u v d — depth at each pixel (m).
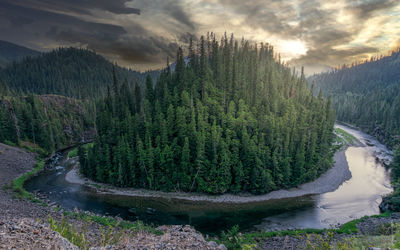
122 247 17.30
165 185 70.62
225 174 68.31
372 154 111.94
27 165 87.75
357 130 170.88
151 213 56.75
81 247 16.55
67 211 51.09
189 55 115.12
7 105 107.94
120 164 71.81
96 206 59.94
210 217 55.22
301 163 75.69
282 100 101.38
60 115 140.50
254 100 94.38
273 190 71.38
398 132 126.69
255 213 57.62
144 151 72.12
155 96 97.19
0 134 97.19
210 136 72.94
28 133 109.81
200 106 81.88
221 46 140.12
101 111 101.12
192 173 70.31
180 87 92.44
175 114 80.75
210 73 102.94
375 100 189.75
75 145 129.62
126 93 103.88
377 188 73.50
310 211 58.78
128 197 66.25
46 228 15.94
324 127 92.88
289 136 80.88
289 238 41.75
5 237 13.42
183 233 21.77
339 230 44.78
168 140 76.75
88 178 79.44
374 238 26.58
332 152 98.00
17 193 62.50
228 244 34.88
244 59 130.50
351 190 72.19
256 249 34.06
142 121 81.81
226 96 93.12
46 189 70.56
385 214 52.16
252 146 71.12
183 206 61.16
